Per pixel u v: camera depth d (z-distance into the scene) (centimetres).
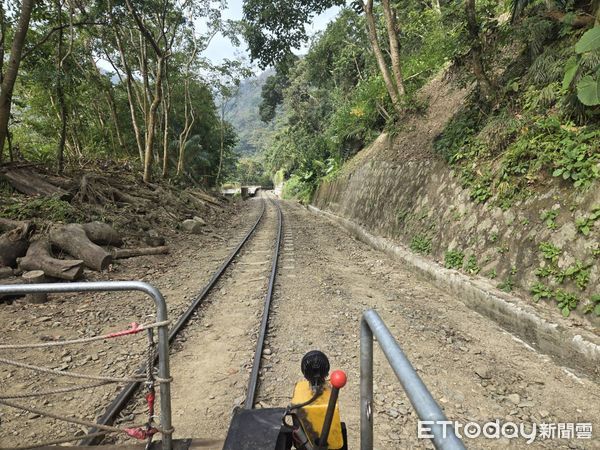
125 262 994
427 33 1964
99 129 2702
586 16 732
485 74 973
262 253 1189
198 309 681
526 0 826
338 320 625
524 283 615
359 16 2712
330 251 1237
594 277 514
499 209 746
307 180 3562
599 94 576
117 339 552
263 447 217
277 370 468
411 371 123
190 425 364
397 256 1048
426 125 1486
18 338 552
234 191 6488
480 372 455
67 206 1065
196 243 1348
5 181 1169
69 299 725
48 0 1407
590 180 575
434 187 1064
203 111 3656
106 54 2192
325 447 183
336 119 2644
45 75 1332
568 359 475
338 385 175
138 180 1905
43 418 372
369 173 1781
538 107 785
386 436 351
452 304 707
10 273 768
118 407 379
